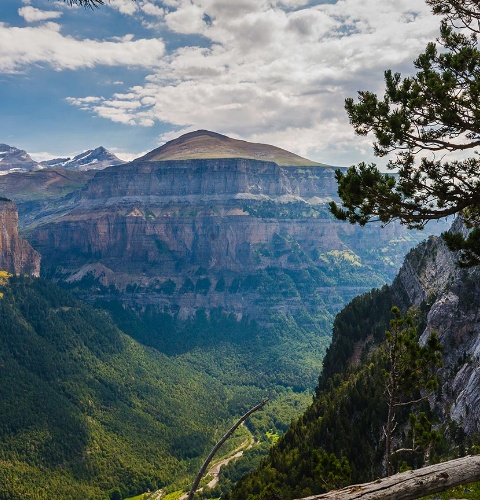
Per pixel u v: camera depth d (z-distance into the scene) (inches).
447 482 637.9
